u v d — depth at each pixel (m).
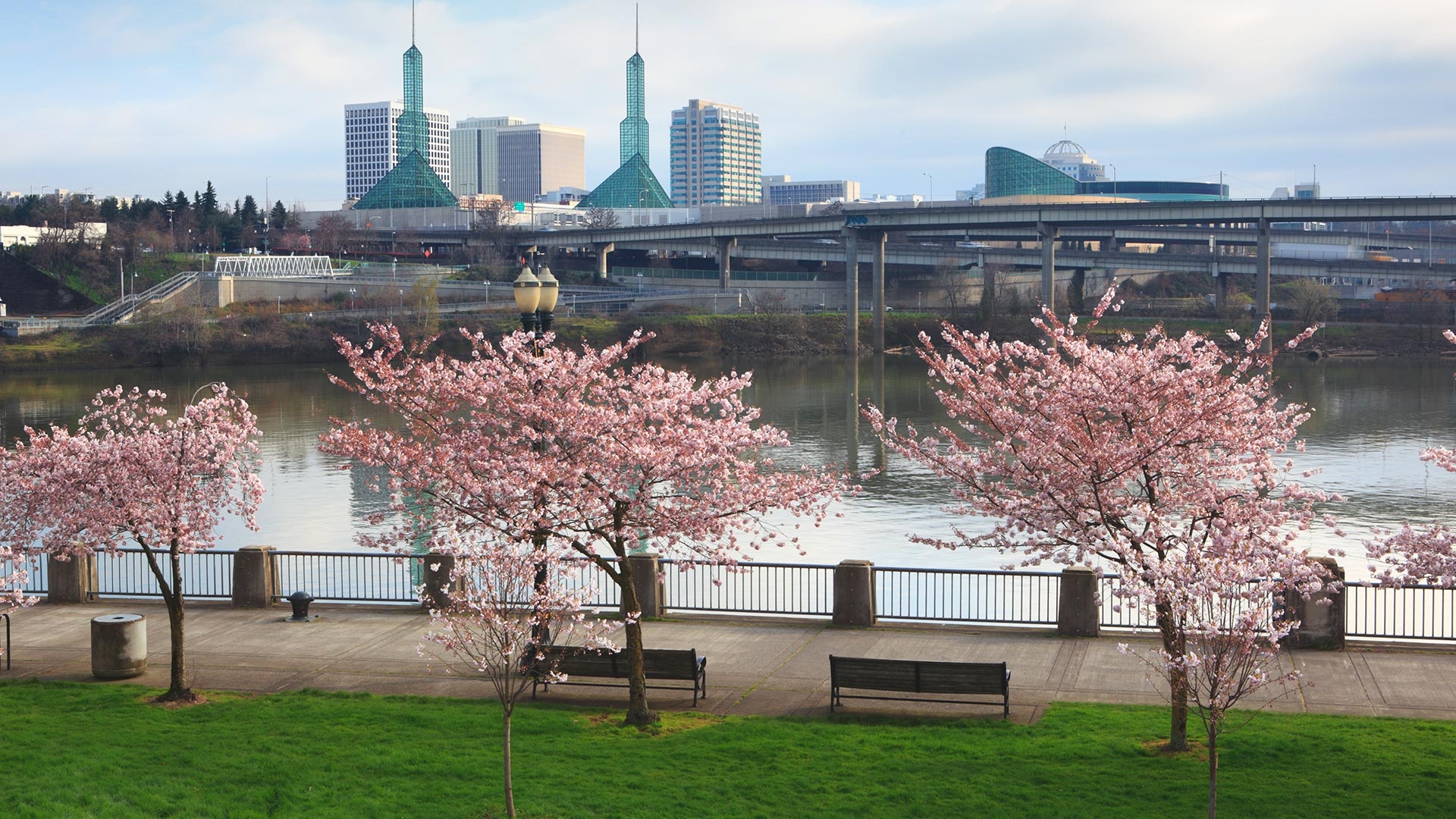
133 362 177.50
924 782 21.89
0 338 179.88
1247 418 24.97
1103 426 24.66
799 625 33.56
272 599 36.66
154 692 28.14
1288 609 25.27
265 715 26.00
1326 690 27.12
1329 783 21.62
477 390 26.22
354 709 26.38
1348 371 172.25
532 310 28.94
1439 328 197.00
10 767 22.53
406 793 21.31
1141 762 22.80
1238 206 177.88
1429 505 73.81
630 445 25.80
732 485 27.00
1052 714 25.75
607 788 21.59
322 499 77.62
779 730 24.86
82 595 37.69
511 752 23.53
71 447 28.77
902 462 94.81
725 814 20.45
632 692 25.45
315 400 138.50
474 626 30.58
